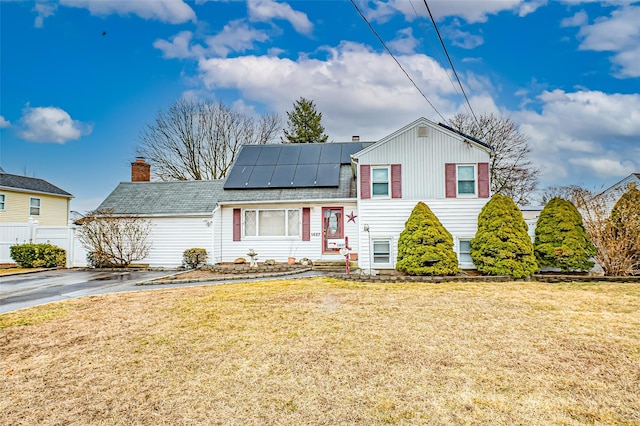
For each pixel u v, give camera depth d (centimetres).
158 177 2992
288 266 1426
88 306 788
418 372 426
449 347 505
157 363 466
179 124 3053
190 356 487
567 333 560
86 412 354
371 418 334
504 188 2702
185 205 1684
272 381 411
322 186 1634
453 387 389
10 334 594
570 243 1130
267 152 1927
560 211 1168
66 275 1398
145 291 982
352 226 1566
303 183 1656
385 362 456
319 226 1584
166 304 793
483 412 340
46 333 597
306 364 454
